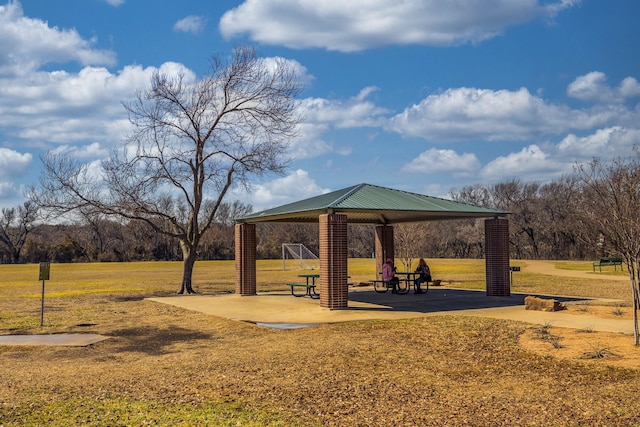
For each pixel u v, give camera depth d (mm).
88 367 11383
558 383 9312
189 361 11727
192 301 23859
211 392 9047
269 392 9008
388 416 7711
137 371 10820
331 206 19047
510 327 14625
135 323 18031
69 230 83562
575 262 64125
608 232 11867
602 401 8148
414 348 12352
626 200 11625
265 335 14852
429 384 9430
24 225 87812
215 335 15375
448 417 7625
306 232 90000
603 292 25516
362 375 10062
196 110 29219
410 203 21000
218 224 86812
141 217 29188
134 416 7672
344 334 14258
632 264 11547
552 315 16812
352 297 23312
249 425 7297
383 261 29078
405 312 18141
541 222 82375
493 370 10367
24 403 8359
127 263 73500
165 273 51500
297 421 7492
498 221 22906
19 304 24203
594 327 14273
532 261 68000
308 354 11930
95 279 42906
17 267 64125
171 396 8812
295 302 22156
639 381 9180
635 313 11688
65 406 8180
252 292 25750
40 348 13773
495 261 23000
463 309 18844
